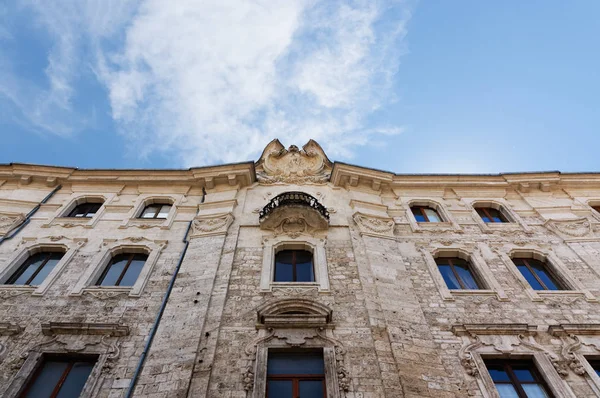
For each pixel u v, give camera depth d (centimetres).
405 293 1329
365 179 1936
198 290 1308
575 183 2020
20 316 1225
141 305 1275
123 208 1788
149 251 1523
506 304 1320
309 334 1159
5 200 1788
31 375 1060
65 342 1138
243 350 1111
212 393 996
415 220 1766
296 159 2122
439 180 1998
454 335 1188
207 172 1923
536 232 1700
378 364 1075
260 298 1292
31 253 1516
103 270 1459
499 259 1529
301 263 1492
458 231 1689
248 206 1778
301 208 1596
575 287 1396
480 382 1051
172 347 1112
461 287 1432
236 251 1503
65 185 1947
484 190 1994
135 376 1036
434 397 1004
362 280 1357
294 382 1049
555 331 1191
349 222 1666
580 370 1082
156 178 1948
